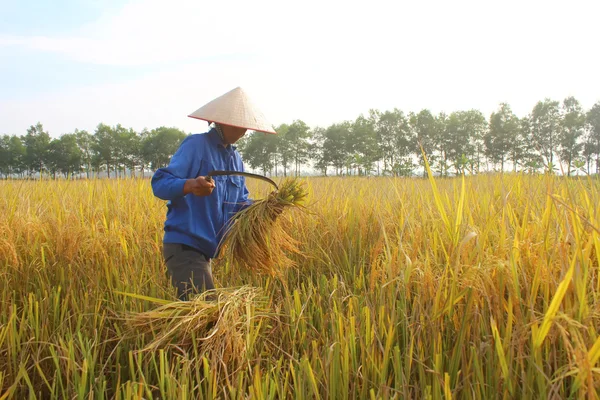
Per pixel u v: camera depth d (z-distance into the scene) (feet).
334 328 8.52
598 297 6.68
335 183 23.41
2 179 26.99
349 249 13.97
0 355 8.75
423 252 9.98
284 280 11.90
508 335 6.86
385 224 14.16
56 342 8.66
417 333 7.77
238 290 9.78
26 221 14.30
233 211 11.64
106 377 8.98
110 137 255.09
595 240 6.91
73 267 12.30
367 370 7.47
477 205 11.78
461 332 7.24
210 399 7.15
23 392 8.25
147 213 18.45
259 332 9.29
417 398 7.18
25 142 268.00
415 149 244.63
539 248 7.96
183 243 10.57
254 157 289.53
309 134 289.33
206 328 8.87
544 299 7.08
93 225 14.02
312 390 7.00
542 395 6.16
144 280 12.54
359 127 263.29
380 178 25.32
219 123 10.78
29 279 11.92
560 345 6.84
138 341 9.00
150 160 254.47
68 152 257.75
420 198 14.73
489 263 7.67
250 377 7.95
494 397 6.71
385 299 9.08
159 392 8.21
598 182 12.50
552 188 9.68
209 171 10.68
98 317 10.17
